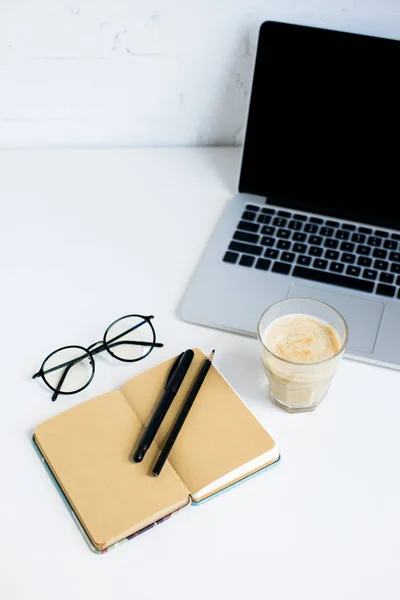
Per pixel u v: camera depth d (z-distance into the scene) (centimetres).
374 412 65
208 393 64
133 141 96
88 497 56
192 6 82
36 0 80
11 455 61
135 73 88
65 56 86
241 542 56
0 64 86
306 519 57
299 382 60
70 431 60
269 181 84
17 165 92
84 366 68
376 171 80
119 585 53
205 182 91
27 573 54
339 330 64
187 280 77
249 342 70
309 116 79
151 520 56
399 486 60
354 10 81
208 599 53
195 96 91
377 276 76
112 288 76
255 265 77
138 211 86
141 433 61
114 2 81
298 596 53
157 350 69
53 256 79
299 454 62
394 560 55
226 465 58
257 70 78
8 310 73
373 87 76
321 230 81
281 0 81
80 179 91
